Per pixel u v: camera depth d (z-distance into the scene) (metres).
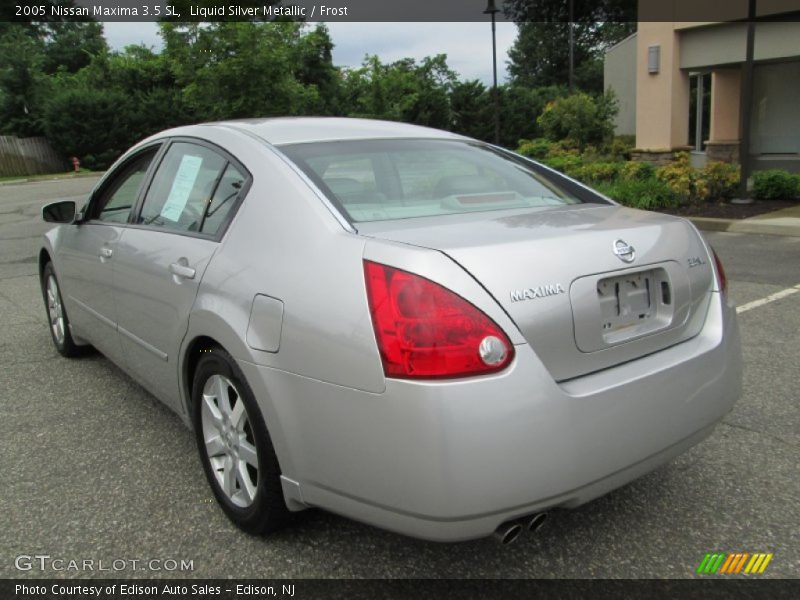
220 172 3.07
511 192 3.07
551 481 2.11
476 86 38.12
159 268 3.17
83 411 4.09
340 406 2.18
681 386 2.44
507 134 38.22
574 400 2.15
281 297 2.39
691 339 2.63
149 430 3.80
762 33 13.16
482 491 2.03
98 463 3.43
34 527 2.87
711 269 2.74
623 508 2.92
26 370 4.86
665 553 2.61
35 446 3.63
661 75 14.77
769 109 15.05
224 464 2.84
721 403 2.61
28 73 36.56
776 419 3.70
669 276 2.55
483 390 2.03
